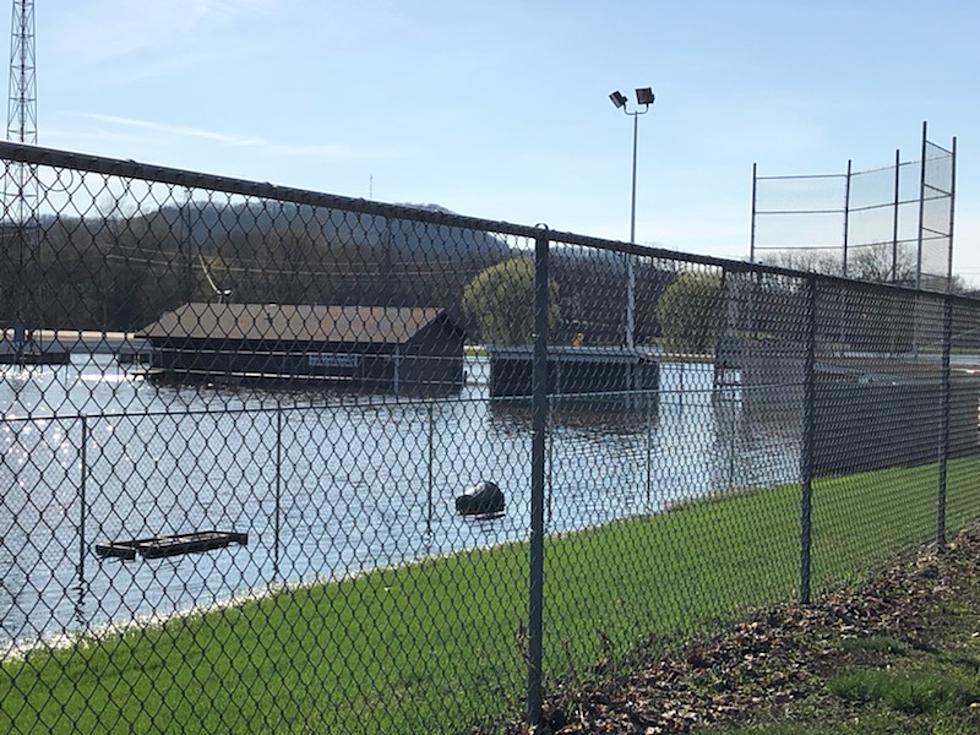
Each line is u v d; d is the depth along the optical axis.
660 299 5.50
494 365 4.40
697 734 4.37
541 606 4.33
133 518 9.15
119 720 4.46
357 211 3.44
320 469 8.94
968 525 9.11
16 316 2.55
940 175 18.61
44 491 9.58
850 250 18.95
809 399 6.51
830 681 5.03
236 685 4.97
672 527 7.95
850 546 7.88
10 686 4.67
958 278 21.80
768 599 6.44
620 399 6.44
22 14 52.81
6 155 2.60
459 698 4.71
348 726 4.39
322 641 5.69
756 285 6.37
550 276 4.61
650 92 34.91
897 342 8.27
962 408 10.46
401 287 3.67
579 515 8.19
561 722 4.43
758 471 6.88
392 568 6.92
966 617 6.38
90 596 6.79
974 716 4.64
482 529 7.77
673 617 5.95
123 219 2.73
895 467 9.02
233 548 7.30
